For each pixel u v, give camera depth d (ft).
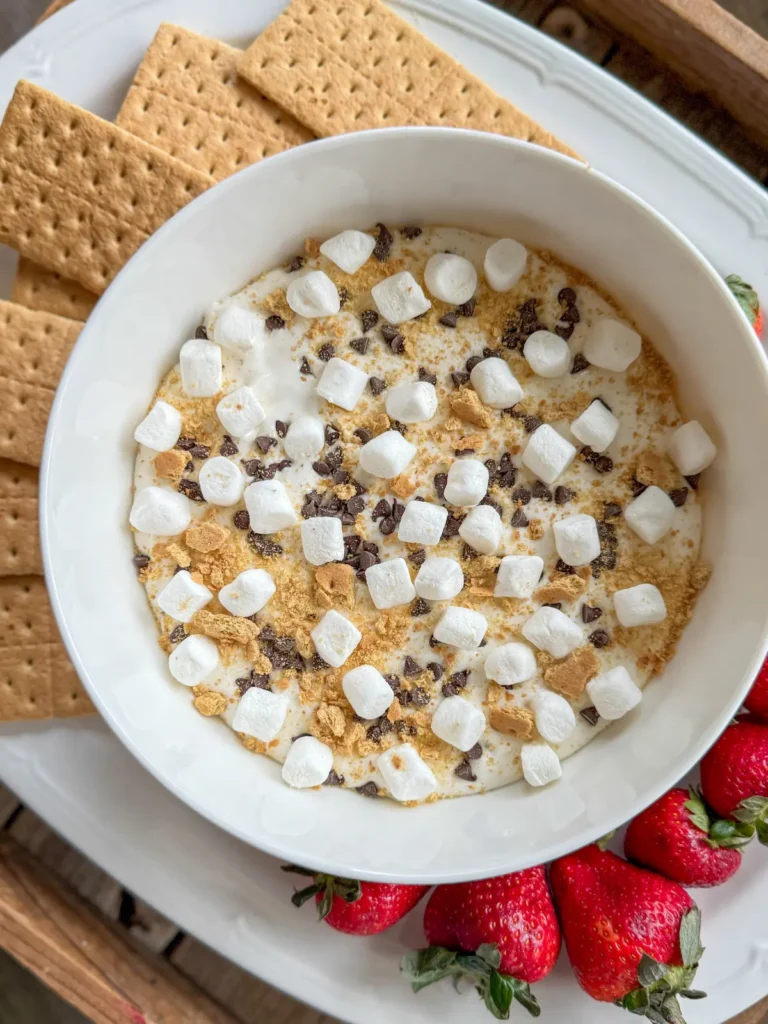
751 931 1.36
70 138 1.31
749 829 1.30
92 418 1.22
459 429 1.33
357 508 1.33
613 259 1.25
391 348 1.33
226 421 1.30
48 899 1.47
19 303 1.38
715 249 1.39
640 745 1.25
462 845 1.22
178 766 1.22
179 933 1.53
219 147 1.35
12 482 1.39
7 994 1.70
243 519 1.33
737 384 1.20
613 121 1.39
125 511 1.33
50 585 1.13
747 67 1.40
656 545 1.32
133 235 1.31
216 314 1.31
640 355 1.32
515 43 1.38
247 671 1.33
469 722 1.28
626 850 1.37
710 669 1.21
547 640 1.30
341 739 1.31
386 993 1.37
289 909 1.38
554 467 1.30
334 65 1.34
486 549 1.32
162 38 1.36
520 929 1.29
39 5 1.69
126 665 1.26
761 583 1.17
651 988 1.26
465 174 1.20
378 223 1.30
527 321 1.32
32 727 1.39
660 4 1.41
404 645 1.33
